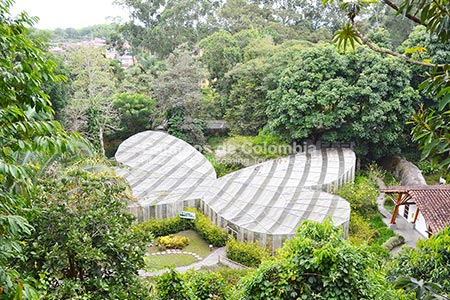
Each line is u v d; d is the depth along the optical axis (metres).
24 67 3.89
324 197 14.77
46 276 5.65
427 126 3.17
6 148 3.36
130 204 14.70
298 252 5.52
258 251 12.70
